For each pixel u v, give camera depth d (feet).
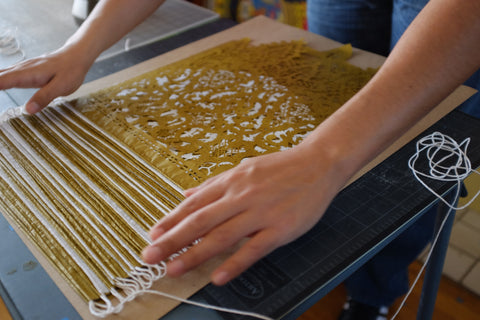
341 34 3.97
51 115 2.38
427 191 1.88
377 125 1.57
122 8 2.72
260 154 2.04
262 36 3.21
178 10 3.87
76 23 3.52
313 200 1.46
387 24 3.81
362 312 3.85
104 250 1.60
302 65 2.80
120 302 1.43
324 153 1.54
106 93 2.57
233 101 2.46
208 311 1.45
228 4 6.70
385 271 3.61
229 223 1.39
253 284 1.52
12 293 1.50
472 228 4.33
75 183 1.89
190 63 2.87
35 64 2.36
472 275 4.09
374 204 1.83
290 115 2.32
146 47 3.23
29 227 1.70
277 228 1.40
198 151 2.08
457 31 1.53
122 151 2.09
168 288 1.50
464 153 2.01
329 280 1.53
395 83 1.59
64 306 1.45
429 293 2.66
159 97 2.52
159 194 1.84
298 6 5.89
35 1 4.08
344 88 2.54
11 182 1.90
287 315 1.45
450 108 2.35
